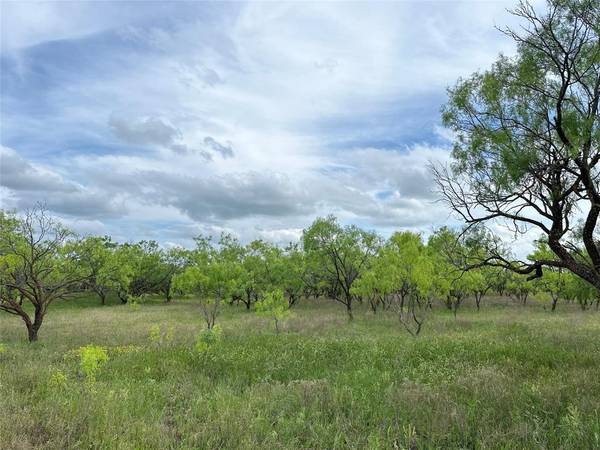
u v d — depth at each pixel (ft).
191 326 80.23
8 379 30.27
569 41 32.71
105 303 171.94
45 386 28.76
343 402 26.61
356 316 103.14
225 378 35.04
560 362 37.73
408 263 68.80
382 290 90.33
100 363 37.32
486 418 22.80
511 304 151.64
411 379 33.37
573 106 32.53
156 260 185.78
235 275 77.46
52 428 19.75
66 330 75.20
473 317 99.86
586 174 31.99
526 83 33.88
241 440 19.70
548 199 36.04
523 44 34.76
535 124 33.04
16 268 64.59
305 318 95.45
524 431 20.24
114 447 18.04
